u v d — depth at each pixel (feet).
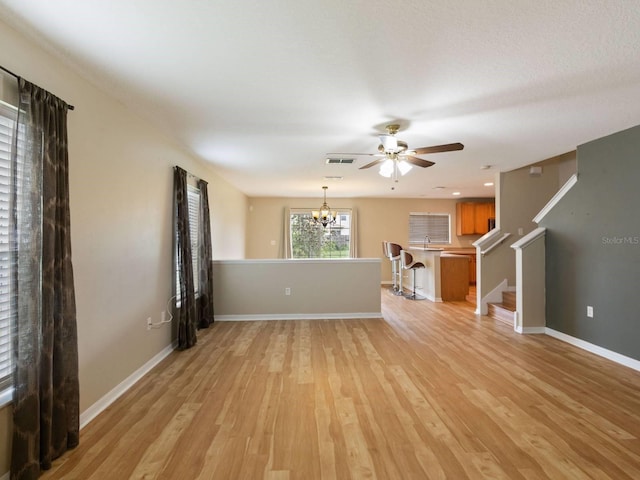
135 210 10.04
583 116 10.02
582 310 12.78
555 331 14.21
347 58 6.97
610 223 11.59
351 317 17.71
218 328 15.76
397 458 6.40
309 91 8.50
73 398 6.80
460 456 6.45
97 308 8.21
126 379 9.48
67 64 7.16
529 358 11.71
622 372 10.44
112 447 6.77
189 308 12.96
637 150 10.69
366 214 29.94
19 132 6.11
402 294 24.72
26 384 5.86
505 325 16.19
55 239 6.53
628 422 7.62
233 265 17.44
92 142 8.04
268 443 6.89
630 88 8.23
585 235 12.62
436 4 5.32
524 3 5.29
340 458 6.41
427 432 7.26
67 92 7.26
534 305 14.83
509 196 18.19
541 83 8.00
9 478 5.81
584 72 7.48
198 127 11.19
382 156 13.96
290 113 9.95
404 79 7.85
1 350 5.95
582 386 9.47
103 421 7.75
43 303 6.18
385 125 10.91
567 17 5.63
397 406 8.39
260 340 13.89
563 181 18.08
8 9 5.43
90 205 7.95
